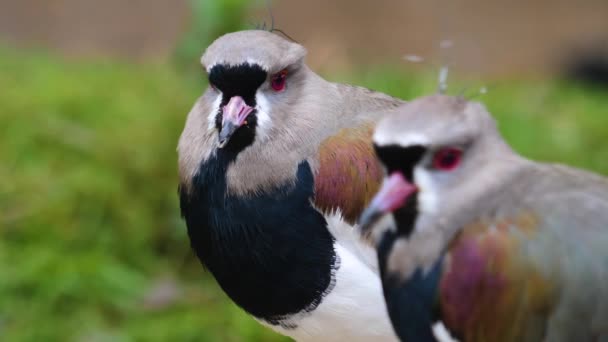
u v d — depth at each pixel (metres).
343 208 8.65
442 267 6.88
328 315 8.84
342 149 8.70
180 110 14.47
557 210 6.66
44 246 12.73
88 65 18.67
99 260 12.48
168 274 12.55
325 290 8.74
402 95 15.58
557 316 6.64
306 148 8.72
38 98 15.27
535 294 6.67
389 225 7.10
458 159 6.67
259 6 15.23
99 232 12.85
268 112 8.62
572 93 19.34
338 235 8.68
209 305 12.09
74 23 23.84
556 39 25.67
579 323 6.59
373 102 9.12
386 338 8.80
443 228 6.83
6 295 12.10
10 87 16.02
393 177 6.73
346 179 8.66
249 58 8.43
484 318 6.83
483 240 6.74
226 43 8.57
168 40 23.12
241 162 8.70
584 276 6.53
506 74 22.86
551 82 20.08
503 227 6.72
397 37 24.75
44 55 19.73
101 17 23.83
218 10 14.58
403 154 6.61
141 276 12.48
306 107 8.77
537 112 16.95
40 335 11.66
